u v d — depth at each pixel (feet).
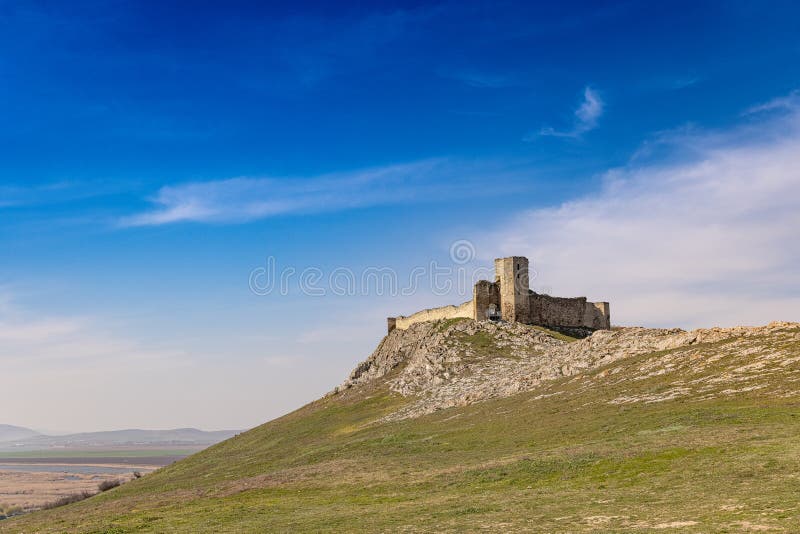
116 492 328.29
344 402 408.87
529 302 487.61
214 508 179.42
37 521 225.97
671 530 101.45
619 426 192.24
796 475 120.37
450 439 235.40
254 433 413.18
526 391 288.30
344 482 189.57
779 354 222.89
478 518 126.62
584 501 129.08
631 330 331.57
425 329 502.79
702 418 177.37
